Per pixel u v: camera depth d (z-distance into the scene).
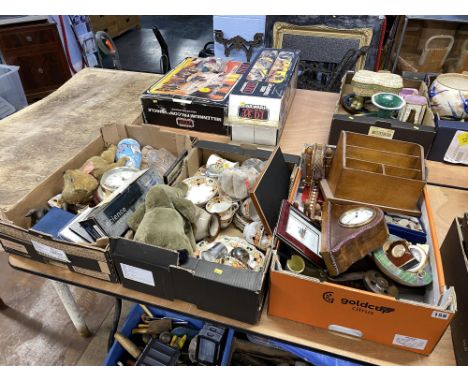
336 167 1.08
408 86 1.67
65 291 1.43
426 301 0.84
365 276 0.87
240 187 1.20
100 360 1.64
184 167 1.30
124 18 5.34
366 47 2.52
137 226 1.03
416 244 0.92
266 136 1.49
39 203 1.18
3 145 1.53
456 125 1.32
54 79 3.35
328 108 1.82
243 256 1.04
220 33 2.82
